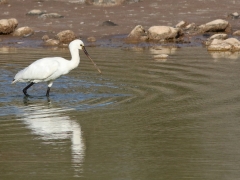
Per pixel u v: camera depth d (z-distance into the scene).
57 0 32.97
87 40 25.75
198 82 17.22
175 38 26.16
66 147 11.34
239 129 12.53
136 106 14.52
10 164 10.37
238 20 29.28
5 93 16.38
